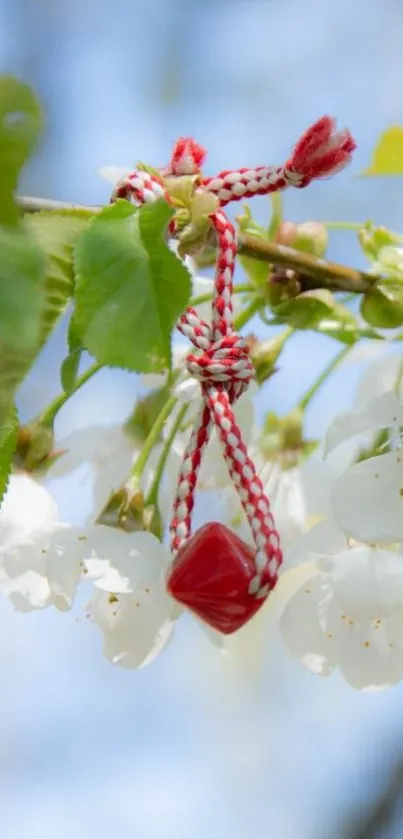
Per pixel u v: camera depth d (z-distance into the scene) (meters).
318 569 0.31
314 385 0.33
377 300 0.32
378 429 0.31
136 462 0.31
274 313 0.32
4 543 0.31
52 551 0.30
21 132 0.23
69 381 0.27
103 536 0.30
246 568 0.27
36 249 0.24
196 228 0.28
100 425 0.33
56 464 0.32
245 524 0.32
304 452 0.33
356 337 0.32
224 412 0.28
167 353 0.26
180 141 0.29
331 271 0.31
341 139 0.28
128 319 0.26
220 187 0.29
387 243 0.32
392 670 0.31
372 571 0.31
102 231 0.26
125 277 0.26
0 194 0.24
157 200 0.27
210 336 0.28
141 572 0.30
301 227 0.32
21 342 0.24
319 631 0.31
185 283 0.26
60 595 0.30
